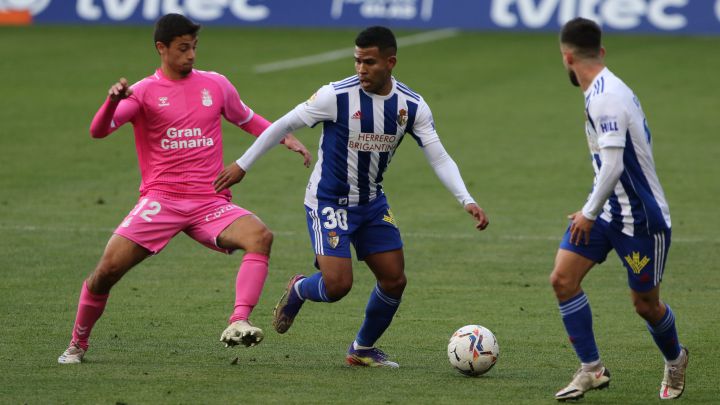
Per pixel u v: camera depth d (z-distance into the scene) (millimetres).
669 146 56062
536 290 30969
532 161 52719
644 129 19750
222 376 21844
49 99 67438
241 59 82062
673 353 20781
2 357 23219
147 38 90000
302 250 36000
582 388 20094
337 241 22422
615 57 81500
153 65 79000
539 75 77000
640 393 21188
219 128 23438
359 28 95062
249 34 92562
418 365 23375
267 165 51750
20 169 49500
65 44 87375
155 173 22891
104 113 21609
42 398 19922
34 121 60938
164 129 22688
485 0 94500
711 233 38719
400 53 84875
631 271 20297
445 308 28891
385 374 22375
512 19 93500
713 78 74625
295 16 96062
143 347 24500
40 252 35000
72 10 96688
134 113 22484
